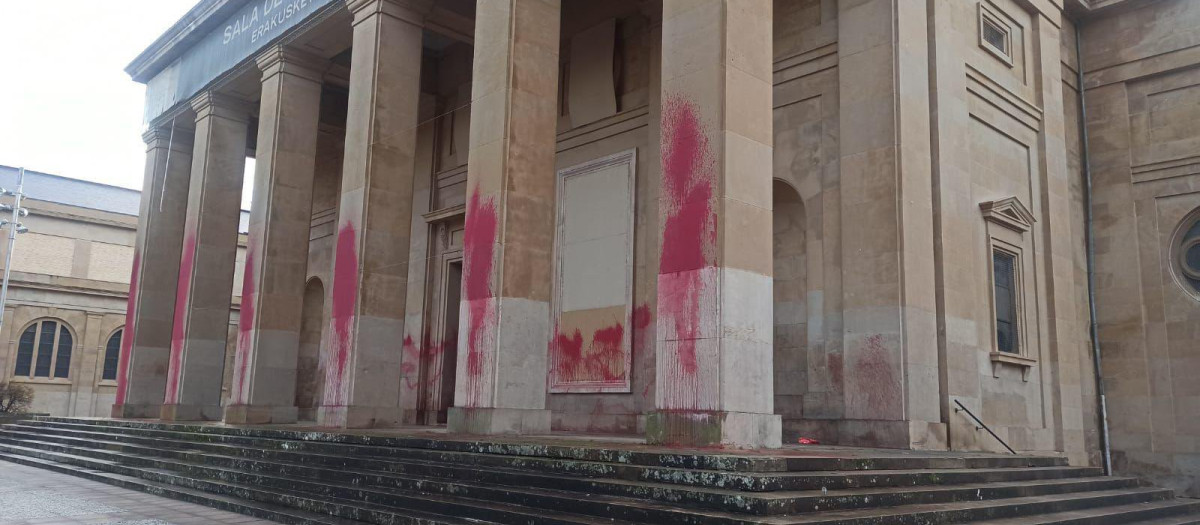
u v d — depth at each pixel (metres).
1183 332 18.66
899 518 8.40
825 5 16.41
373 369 17.69
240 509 11.54
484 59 16.02
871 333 14.60
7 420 28.58
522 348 14.87
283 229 21.83
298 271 21.92
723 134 11.74
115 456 17.42
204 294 25.09
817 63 16.38
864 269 14.87
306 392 29.66
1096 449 19.23
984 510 9.62
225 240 25.77
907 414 13.97
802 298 16.22
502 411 14.41
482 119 15.81
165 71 28.98
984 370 16.12
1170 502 13.61
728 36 12.07
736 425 11.14
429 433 14.47
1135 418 19.02
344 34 21.64
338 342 17.95
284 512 10.92
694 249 11.73
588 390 19.77
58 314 47.91
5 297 42.62
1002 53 18.16
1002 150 17.84
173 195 29.33
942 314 14.96
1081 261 20.03
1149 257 19.39
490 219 15.18
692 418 11.30
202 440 17.53
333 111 29.00
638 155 19.77
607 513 8.57
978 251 16.52
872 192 14.95
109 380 49.16
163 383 28.34
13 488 14.27
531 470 10.48
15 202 44.66
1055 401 17.95
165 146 29.61
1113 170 20.17
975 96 17.12
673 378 11.65
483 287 14.98
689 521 7.88
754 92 12.37
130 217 52.91
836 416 15.12
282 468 13.28
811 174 16.19
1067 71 20.69
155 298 28.53
